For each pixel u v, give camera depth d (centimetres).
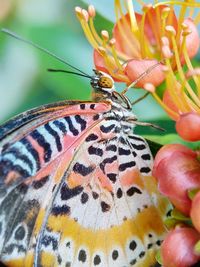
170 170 17
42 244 18
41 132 18
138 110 22
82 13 19
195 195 17
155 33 20
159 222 19
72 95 24
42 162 18
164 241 17
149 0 21
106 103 19
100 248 19
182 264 17
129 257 19
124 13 21
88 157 19
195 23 19
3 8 25
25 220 18
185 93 18
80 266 19
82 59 24
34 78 25
